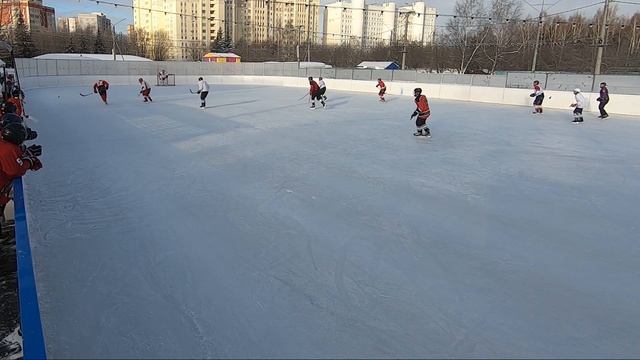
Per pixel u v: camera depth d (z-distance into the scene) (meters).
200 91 16.39
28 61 25.23
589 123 14.65
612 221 5.37
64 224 4.73
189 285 3.49
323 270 3.82
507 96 20.78
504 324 3.12
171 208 5.31
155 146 9.10
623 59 36.41
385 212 5.38
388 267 3.92
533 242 4.64
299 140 10.21
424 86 24.42
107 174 6.84
